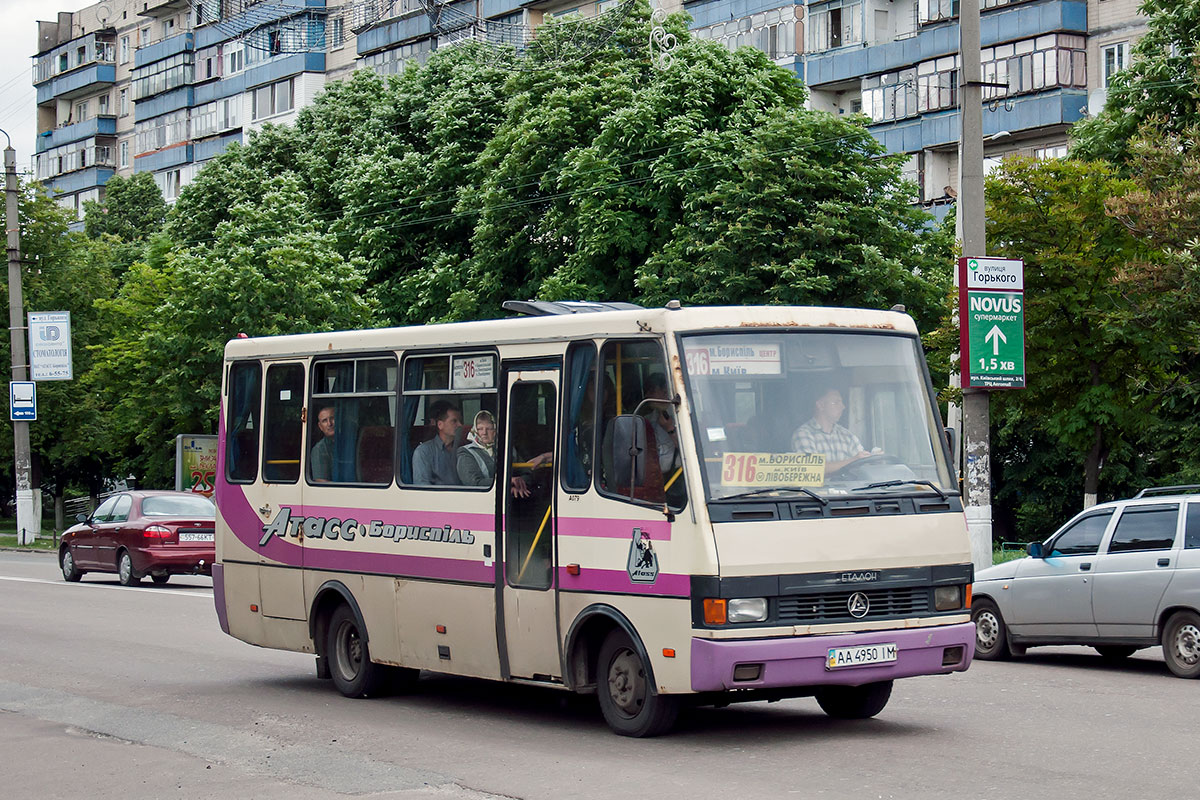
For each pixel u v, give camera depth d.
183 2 78.00
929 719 10.83
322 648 12.85
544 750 9.68
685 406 9.44
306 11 66.44
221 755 9.87
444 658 11.32
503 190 37.25
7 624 18.70
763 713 11.18
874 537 9.61
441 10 59.38
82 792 8.83
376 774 8.99
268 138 47.41
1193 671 13.42
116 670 14.49
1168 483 34.97
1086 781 8.35
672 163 33.84
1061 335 25.16
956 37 43.34
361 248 41.03
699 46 35.62
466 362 11.29
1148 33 31.66
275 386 13.45
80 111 88.62
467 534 11.07
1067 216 24.44
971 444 18.91
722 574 9.13
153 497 25.39
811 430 9.77
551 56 38.59
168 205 72.50
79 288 51.00
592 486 9.98
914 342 10.48
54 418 50.06
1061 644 14.86
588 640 10.22
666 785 8.34
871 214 31.83
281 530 13.16
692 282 32.47
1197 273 21.20
